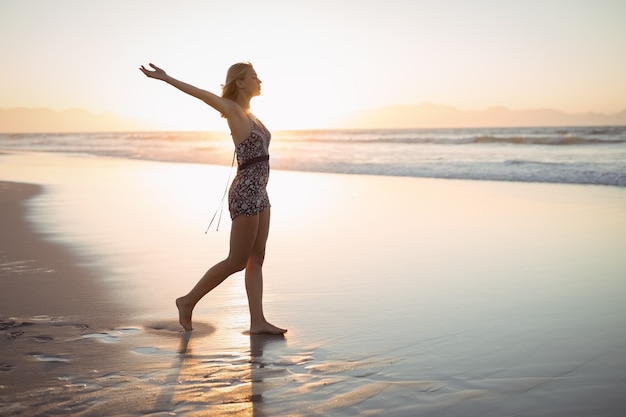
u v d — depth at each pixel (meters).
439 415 2.60
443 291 4.88
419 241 7.26
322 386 2.95
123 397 2.81
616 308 4.29
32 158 30.14
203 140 68.81
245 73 3.87
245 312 4.37
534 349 3.43
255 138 3.82
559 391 2.83
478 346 3.51
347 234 7.85
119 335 3.80
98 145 54.09
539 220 8.84
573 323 3.93
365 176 17.97
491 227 8.27
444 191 13.26
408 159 24.69
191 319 4.10
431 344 3.56
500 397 2.78
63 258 6.22
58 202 11.30
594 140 33.03
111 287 5.04
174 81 3.64
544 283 5.10
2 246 6.88
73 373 3.12
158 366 3.24
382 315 4.21
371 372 3.12
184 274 5.53
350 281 5.27
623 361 3.21
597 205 10.40
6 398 2.79
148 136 88.94
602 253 6.35
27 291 4.88
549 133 57.00
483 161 22.17
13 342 3.63
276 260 6.21
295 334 3.83
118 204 11.06
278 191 13.75
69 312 4.30
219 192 13.30
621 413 2.59
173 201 11.59
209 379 3.05
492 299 4.59
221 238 7.50
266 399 2.79
